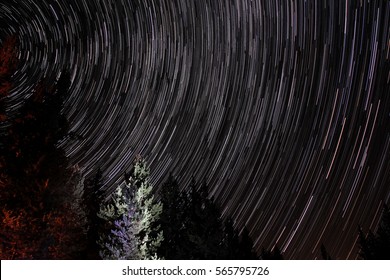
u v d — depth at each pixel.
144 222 14.96
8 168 15.59
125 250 14.41
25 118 16.39
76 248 17.05
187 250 18.16
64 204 16.39
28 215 15.02
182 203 20.19
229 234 21.64
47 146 16.30
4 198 15.19
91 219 20.75
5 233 14.58
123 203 14.94
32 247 14.82
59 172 16.47
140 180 15.30
